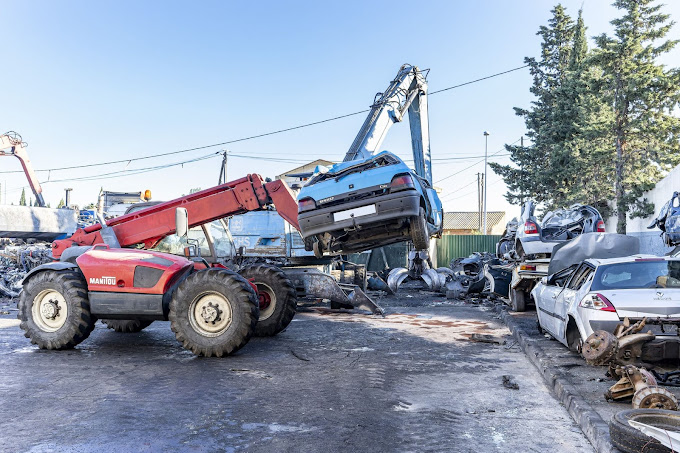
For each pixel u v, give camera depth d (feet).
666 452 11.51
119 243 31.40
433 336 32.14
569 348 23.73
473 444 13.73
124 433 14.10
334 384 19.81
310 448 13.24
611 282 21.12
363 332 33.40
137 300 25.34
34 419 15.20
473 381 20.74
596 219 44.06
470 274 65.57
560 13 119.44
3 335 30.78
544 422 15.70
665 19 70.69
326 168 30.40
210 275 24.26
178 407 16.56
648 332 18.57
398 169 27.78
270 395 18.15
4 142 120.06
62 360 23.79
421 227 28.71
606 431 13.51
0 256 65.67
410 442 13.78
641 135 72.18
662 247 57.98
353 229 28.30
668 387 17.88
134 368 22.16
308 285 42.16
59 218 57.11
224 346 23.91
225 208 31.35
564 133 98.17
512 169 110.52
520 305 43.04
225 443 13.50
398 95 60.08
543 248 41.86
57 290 25.84
